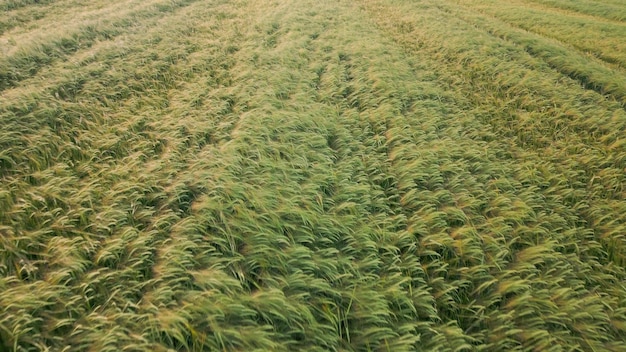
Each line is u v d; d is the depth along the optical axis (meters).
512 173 7.67
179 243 4.77
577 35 17.03
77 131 7.15
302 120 8.21
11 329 3.66
